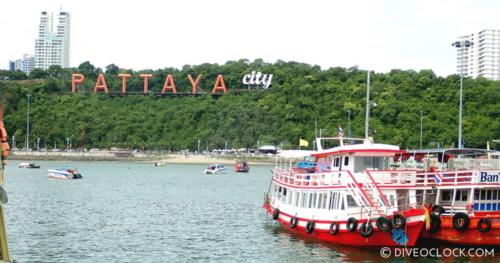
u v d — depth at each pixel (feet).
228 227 260.62
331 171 206.28
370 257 185.88
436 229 180.75
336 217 195.83
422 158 219.61
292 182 233.35
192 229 254.68
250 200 377.71
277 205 254.06
